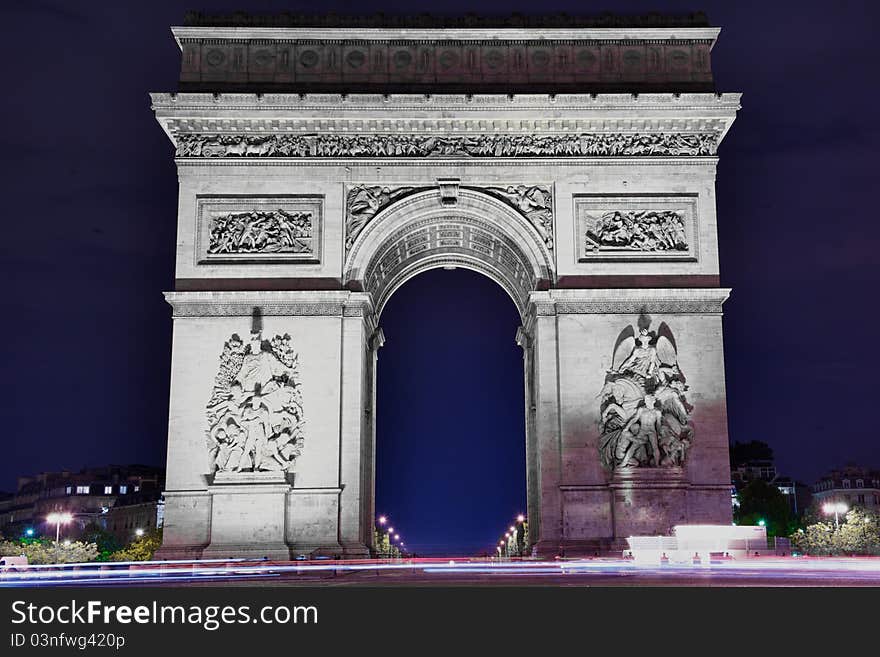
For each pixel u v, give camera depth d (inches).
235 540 3467.0
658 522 3484.3
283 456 3526.1
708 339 3629.4
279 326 3624.5
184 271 3651.6
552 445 3563.0
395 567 3139.8
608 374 3604.8
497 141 3764.8
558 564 3189.0
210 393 3570.4
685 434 3565.5
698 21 3836.1
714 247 3698.3
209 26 3777.1
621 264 3686.0
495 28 3794.3
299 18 3806.6
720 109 3730.3
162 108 3690.9
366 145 3754.9
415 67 3799.2
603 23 3818.9
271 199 3713.1
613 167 3742.6
